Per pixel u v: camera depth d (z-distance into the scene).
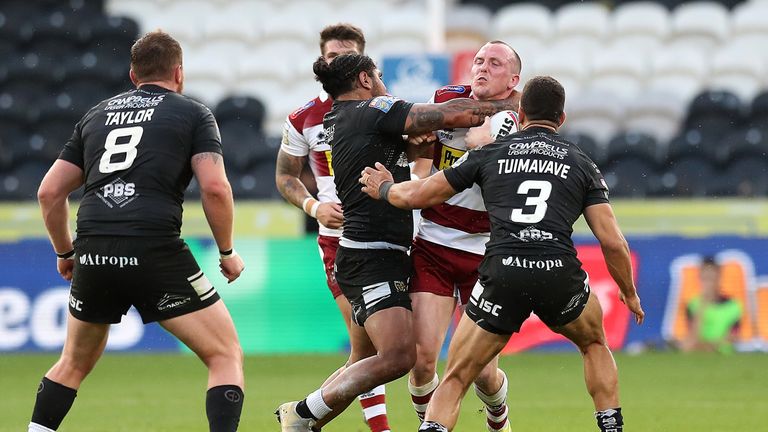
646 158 64.12
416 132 23.22
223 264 22.89
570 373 43.44
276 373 43.97
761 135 64.88
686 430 29.75
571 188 22.03
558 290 21.61
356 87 24.25
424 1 84.44
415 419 32.41
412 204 22.42
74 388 22.56
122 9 83.69
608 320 49.97
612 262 22.36
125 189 21.67
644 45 79.69
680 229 53.16
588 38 80.12
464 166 22.45
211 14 84.44
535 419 32.00
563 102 23.03
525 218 21.72
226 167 64.69
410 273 24.20
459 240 25.17
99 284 21.72
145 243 21.42
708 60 78.19
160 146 21.81
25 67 75.69
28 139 71.00
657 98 72.00
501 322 21.77
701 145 64.38
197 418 33.03
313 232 54.34
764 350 49.62
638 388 38.91
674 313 49.94
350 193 23.62
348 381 23.00
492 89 24.61
